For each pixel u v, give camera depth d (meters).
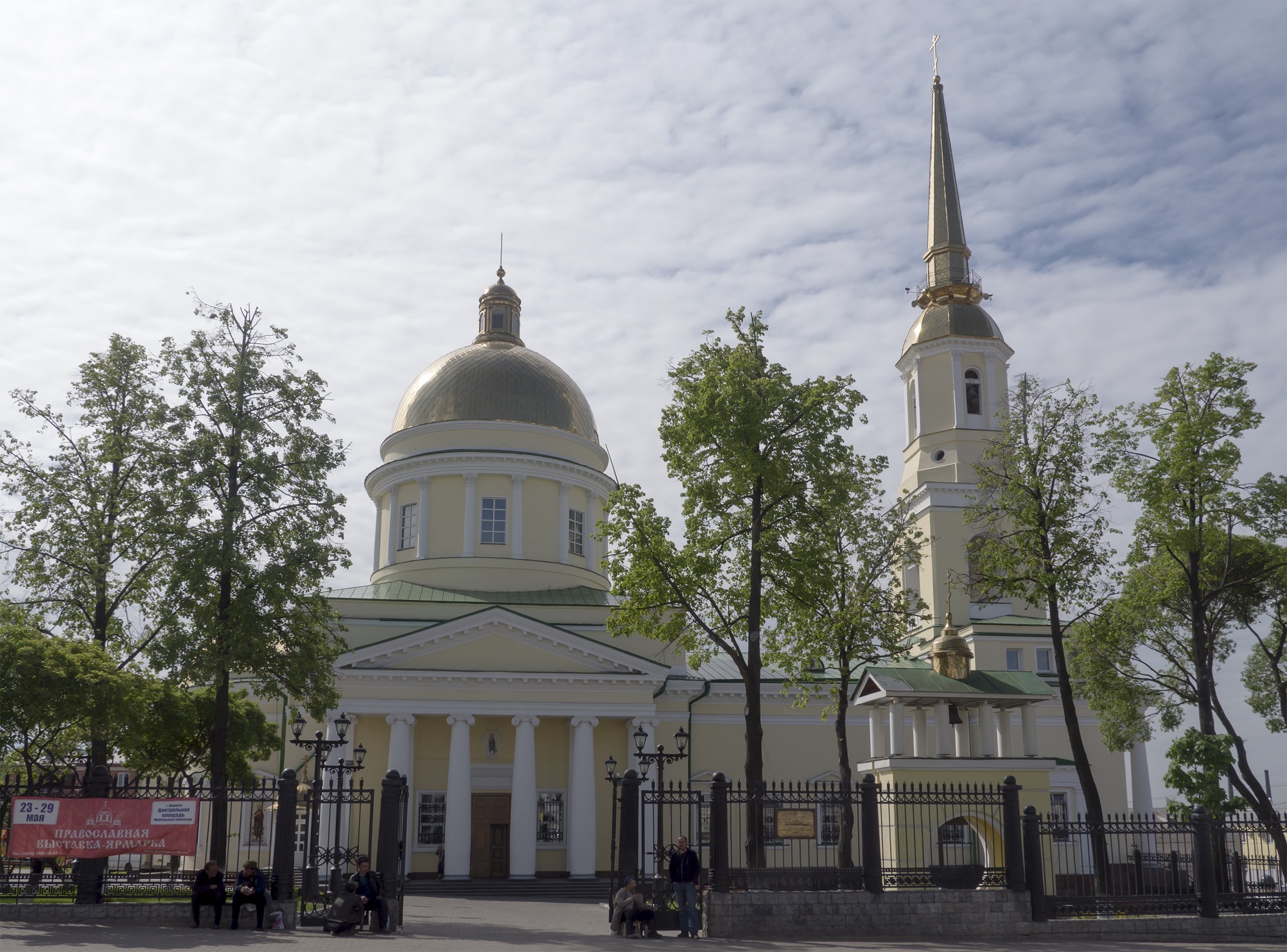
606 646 45.28
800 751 49.62
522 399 54.56
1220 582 35.81
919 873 26.52
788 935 24.33
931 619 40.78
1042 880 25.73
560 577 52.72
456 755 43.44
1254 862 31.19
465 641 44.84
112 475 34.09
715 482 31.08
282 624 32.94
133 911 23.55
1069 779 48.47
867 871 25.25
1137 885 27.75
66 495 33.44
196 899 23.34
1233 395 32.81
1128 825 26.83
